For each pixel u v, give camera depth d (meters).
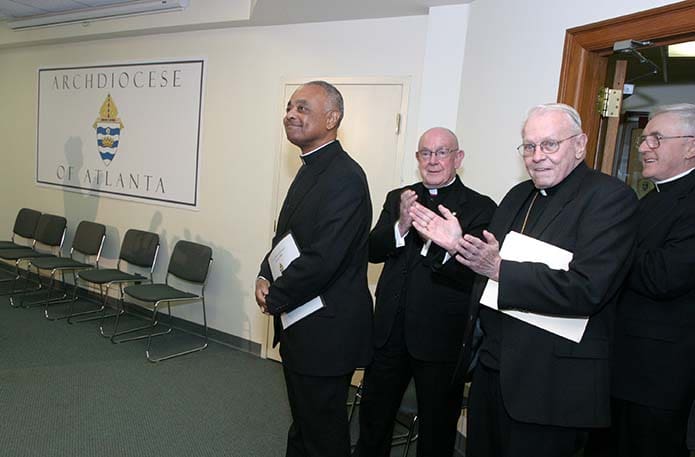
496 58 2.31
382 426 2.01
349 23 3.13
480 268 1.22
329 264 1.54
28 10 4.38
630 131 3.75
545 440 1.25
